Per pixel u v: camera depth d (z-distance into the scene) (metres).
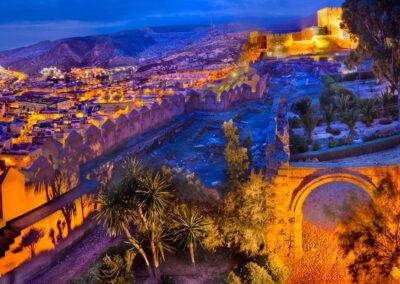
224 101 60.66
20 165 29.56
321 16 126.81
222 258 26.44
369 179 25.86
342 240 27.95
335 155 38.84
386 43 48.91
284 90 78.00
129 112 44.12
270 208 26.84
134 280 24.11
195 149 46.78
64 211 27.08
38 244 24.58
